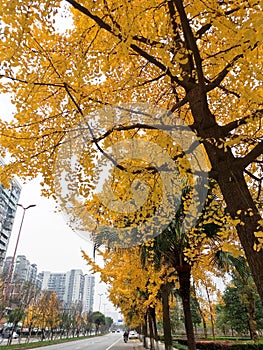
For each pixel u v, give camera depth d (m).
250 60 2.93
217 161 3.42
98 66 4.06
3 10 2.97
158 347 14.55
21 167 4.14
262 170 4.61
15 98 3.97
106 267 8.52
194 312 24.52
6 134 4.04
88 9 3.25
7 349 17.94
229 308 21.09
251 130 3.80
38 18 3.18
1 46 3.33
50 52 3.81
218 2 3.31
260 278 2.85
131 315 24.27
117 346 26.11
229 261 6.77
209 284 8.39
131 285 8.50
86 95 4.18
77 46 3.71
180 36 3.62
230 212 3.24
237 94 4.25
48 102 4.25
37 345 22.98
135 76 4.19
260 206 4.16
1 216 57.50
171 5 3.32
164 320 9.14
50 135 4.10
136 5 3.19
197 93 3.76
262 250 2.92
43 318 31.48
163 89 5.04
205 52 4.27
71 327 48.34
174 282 8.62
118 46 3.32
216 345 15.48
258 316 19.33
